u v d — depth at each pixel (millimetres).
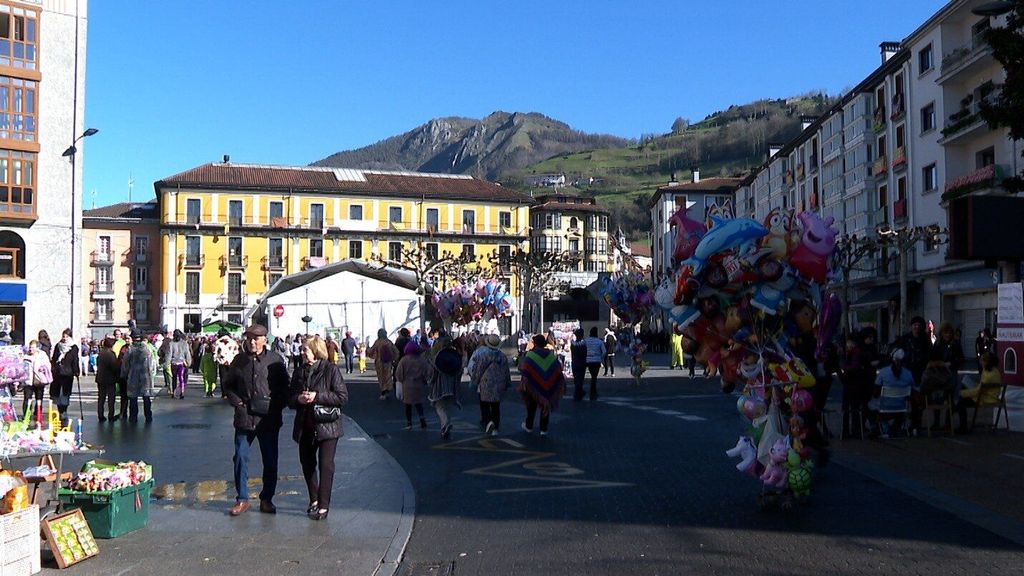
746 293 8617
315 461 8469
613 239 106312
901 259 35562
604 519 8117
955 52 35906
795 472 8234
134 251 75188
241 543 7273
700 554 6797
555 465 11391
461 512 8602
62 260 41125
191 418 18156
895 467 10758
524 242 83188
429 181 83750
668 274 9180
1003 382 14359
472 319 40094
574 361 21500
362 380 31422
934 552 6738
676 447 12961
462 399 22094
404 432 15305
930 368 13781
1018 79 13297
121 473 7613
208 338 37375
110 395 17375
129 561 6715
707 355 9070
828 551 6812
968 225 10055
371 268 42438
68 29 41469
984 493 9000
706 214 9008
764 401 8430
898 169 43875
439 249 80438
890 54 48969
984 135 35250
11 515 6109
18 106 40062
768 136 189750
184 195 73688
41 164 40688
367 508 8688
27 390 16922
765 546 7004
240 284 74750
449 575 6465
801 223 8555
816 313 8891
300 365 8461
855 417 13727
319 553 6984
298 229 75812
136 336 18203
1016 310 14109
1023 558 6539
